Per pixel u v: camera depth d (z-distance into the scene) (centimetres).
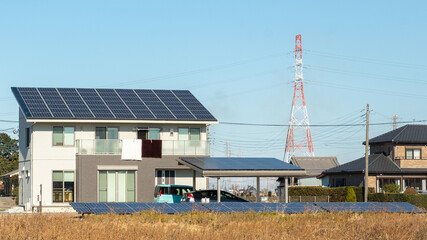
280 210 3053
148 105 4712
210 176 3422
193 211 2891
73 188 4325
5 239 1784
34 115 4228
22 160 4659
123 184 4319
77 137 4356
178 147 4456
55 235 1856
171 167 4416
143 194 4338
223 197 3734
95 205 2973
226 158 3875
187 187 3966
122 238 1806
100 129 4406
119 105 4644
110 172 4300
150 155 4381
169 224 2548
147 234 1947
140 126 4478
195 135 4591
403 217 2752
